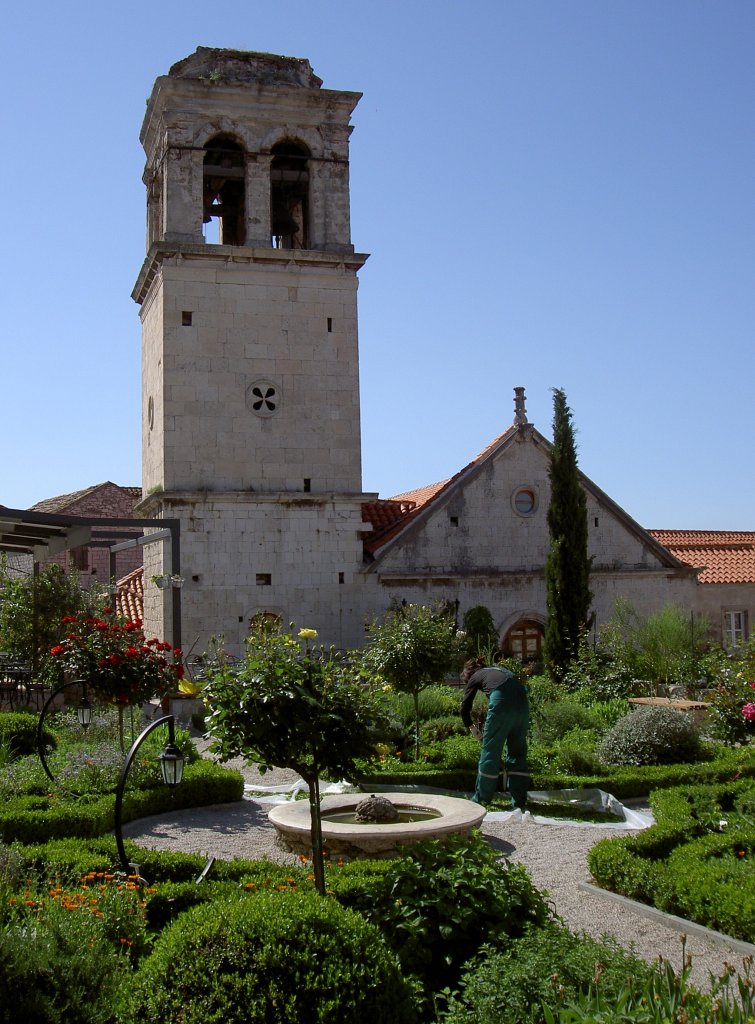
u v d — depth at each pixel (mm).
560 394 29922
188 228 29734
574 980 7023
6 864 9008
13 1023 6438
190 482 29156
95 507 48125
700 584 36281
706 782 16641
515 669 26078
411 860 9047
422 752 18250
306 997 6160
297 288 30531
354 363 30875
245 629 29109
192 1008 6027
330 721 9242
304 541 29891
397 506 34719
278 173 31203
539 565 32719
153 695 16750
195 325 29578
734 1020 6438
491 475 32406
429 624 19438
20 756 17750
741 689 19234
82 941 7285
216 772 16500
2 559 35688
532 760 17562
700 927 9773
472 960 7891
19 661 29328
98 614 28625
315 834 9266
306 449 30281
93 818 13172
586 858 12734
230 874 10398
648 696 24812
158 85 29781
